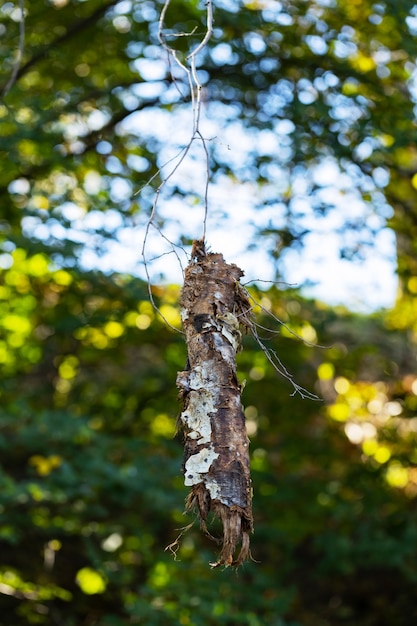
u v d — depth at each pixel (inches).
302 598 324.5
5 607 271.4
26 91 282.4
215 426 64.4
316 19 260.5
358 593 326.3
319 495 301.1
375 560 289.3
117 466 254.1
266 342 260.8
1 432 251.3
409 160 293.4
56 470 238.7
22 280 294.5
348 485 303.7
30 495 233.8
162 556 259.9
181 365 312.0
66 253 228.2
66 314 273.0
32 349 314.7
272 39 262.8
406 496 316.2
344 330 308.8
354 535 307.7
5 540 256.7
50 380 326.6
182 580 250.4
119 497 245.3
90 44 282.8
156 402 311.9
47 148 259.4
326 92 257.1
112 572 258.1
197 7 259.1
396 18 237.8
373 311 299.7
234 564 62.2
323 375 307.7
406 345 313.6
